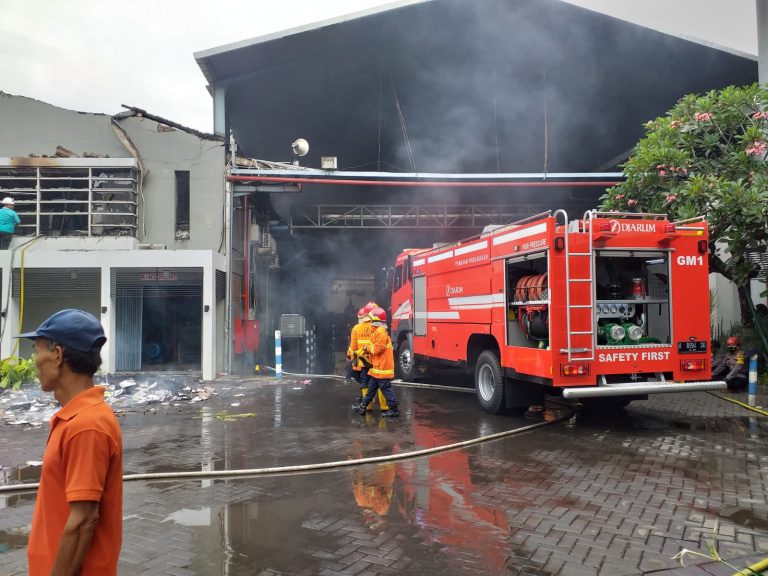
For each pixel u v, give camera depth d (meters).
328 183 14.39
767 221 9.25
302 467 5.66
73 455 1.79
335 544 3.87
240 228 15.39
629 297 7.56
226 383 11.80
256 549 3.79
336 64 17.95
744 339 11.02
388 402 8.32
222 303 13.13
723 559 3.61
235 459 6.02
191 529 4.14
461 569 3.50
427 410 8.92
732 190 9.45
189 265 12.16
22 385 10.40
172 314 12.82
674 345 7.28
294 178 13.92
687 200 9.85
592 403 9.24
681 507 4.57
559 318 6.87
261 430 7.47
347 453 6.25
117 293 12.31
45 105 13.09
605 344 7.21
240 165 14.14
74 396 1.92
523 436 7.18
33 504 4.72
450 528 4.15
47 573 1.80
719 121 10.66
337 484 5.21
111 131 13.18
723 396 10.09
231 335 13.19
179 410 8.92
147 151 13.19
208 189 13.32
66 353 1.90
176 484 5.24
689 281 7.38
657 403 9.62
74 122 13.12
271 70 16.69
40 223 12.71
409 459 6.08
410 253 12.47
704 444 6.70
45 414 8.29
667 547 3.80
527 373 7.38
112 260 12.10
